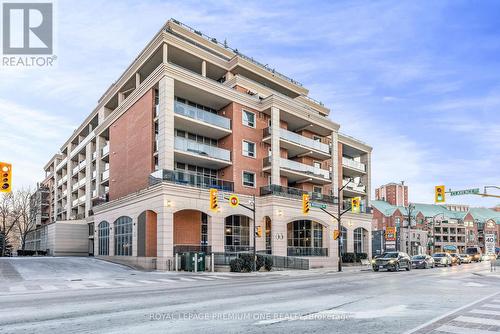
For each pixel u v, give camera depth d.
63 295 14.51
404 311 10.52
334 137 46.88
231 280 21.97
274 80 44.84
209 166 37.38
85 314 9.91
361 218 49.59
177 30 39.28
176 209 30.53
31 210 68.06
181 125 34.59
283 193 37.72
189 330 8.04
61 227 49.97
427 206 118.19
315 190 46.41
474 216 120.62
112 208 38.91
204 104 38.00
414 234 94.94
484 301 12.66
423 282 20.31
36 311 10.45
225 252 32.19
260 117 40.06
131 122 37.81
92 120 52.94
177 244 32.31
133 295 14.11
